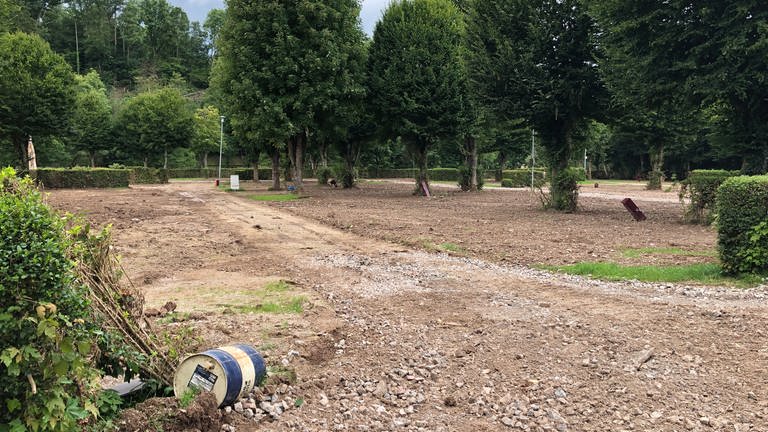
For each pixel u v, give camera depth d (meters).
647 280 8.16
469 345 5.30
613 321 6.02
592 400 4.09
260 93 27.14
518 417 3.83
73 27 96.06
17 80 37.41
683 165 58.44
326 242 12.45
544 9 18.03
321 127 30.88
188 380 3.77
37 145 44.81
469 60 19.70
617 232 13.24
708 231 13.20
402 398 4.17
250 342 5.26
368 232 13.86
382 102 28.20
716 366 4.70
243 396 3.88
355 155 38.00
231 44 28.38
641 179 60.16
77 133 47.78
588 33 17.41
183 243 12.05
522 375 4.58
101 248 3.64
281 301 6.99
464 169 32.91
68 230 3.33
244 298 7.13
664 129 33.19
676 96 15.37
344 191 33.38
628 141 60.56
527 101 18.39
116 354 3.44
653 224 14.85
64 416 2.68
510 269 9.21
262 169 60.03
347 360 4.94
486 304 6.86
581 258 9.87
